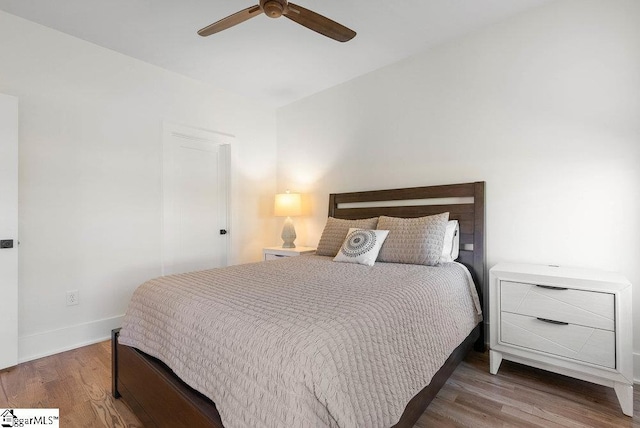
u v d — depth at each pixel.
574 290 1.70
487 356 2.25
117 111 2.72
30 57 2.27
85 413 1.60
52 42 2.38
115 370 1.72
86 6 2.12
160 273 3.01
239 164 3.70
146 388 1.43
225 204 3.64
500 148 2.38
